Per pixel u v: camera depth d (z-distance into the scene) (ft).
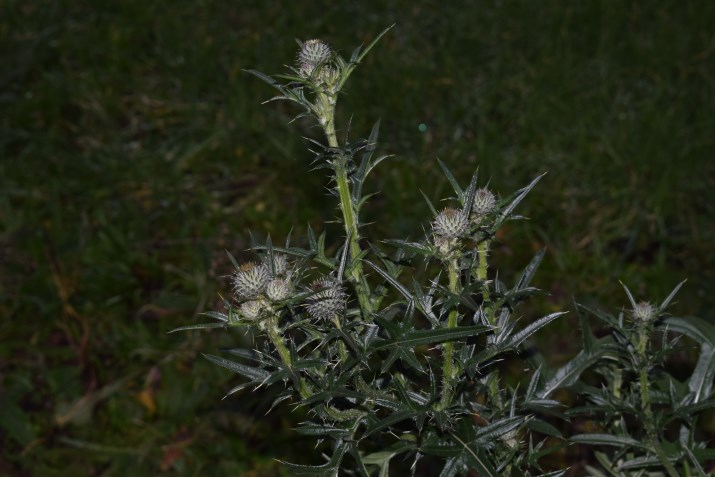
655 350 3.51
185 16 9.23
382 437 3.65
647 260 6.74
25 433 5.64
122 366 6.10
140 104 8.22
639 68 8.14
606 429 4.00
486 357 3.17
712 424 5.23
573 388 3.67
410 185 7.13
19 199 7.41
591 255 6.77
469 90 8.05
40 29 9.04
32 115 8.08
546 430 3.30
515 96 7.97
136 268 6.71
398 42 8.72
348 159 3.30
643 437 3.59
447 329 3.05
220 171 7.66
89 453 5.57
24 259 6.83
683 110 7.70
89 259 6.73
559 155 7.30
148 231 7.11
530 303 6.26
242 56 8.53
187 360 6.07
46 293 6.53
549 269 6.56
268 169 7.59
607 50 8.41
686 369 5.30
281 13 9.14
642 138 7.34
